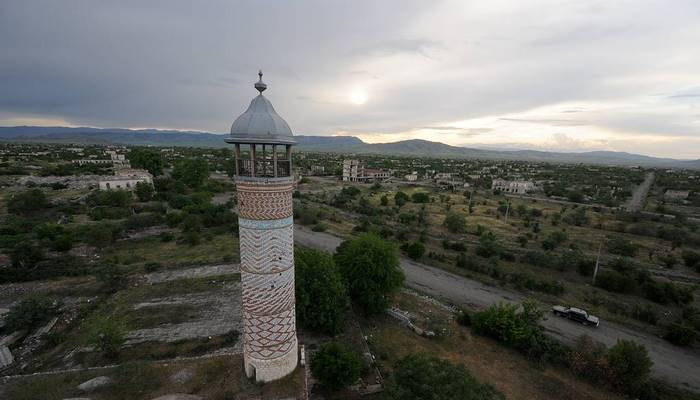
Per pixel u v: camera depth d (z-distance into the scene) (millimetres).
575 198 102375
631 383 23031
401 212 80875
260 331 15945
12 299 32094
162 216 60375
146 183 80062
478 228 64375
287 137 15047
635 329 32750
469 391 15727
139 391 15875
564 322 33531
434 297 37469
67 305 31125
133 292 33594
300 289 26016
